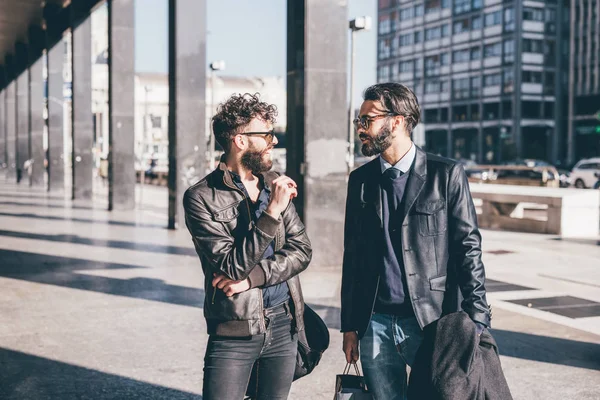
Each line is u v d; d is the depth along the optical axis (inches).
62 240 501.4
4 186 1323.8
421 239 107.9
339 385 114.2
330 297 299.3
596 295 314.8
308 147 381.4
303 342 108.5
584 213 591.5
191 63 574.6
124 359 205.6
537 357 211.0
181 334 235.0
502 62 3508.9
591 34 3380.9
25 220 650.8
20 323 250.2
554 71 3503.9
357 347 117.3
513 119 3459.6
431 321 106.7
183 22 569.6
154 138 3836.1
